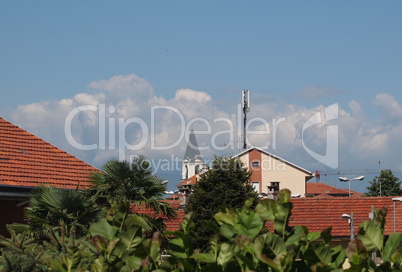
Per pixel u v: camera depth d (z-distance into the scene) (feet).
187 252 23.03
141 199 70.95
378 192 325.01
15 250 48.19
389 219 125.70
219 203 94.84
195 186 98.58
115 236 22.89
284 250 20.63
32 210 63.77
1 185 74.18
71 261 22.89
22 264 46.44
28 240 49.98
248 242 20.84
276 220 21.58
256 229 21.94
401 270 21.02
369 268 20.99
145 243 22.07
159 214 73.31
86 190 70.74
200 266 22.76
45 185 69.77
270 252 20.68
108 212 23.45
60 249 48.83
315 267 20.48
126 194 71.10
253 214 22.09
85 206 64.64
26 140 87.51
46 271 46.60
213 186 97.14
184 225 23.09
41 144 88.17
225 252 21.65
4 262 46.39
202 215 93.81
